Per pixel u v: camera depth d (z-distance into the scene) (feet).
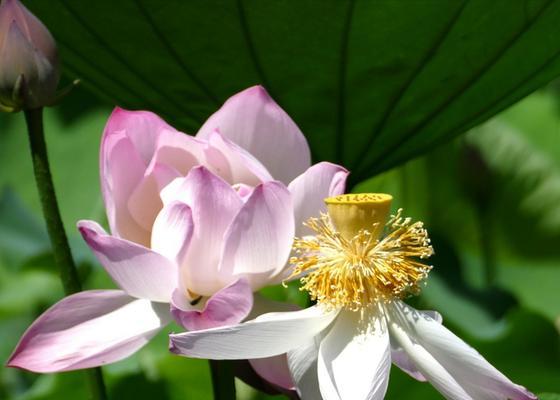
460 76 2.61
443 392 2.31
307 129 2.71
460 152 5.61
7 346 5.14
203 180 2.36
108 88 2.81
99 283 4.42
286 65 2.61
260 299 2.48
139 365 3.73
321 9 2.50
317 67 2.60
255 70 2.63
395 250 2.45
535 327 3.65
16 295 5.13
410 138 2.73
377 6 2.48
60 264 2.52
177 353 2.21
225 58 2.62
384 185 4.94
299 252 2.43
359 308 2.40
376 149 2.74
